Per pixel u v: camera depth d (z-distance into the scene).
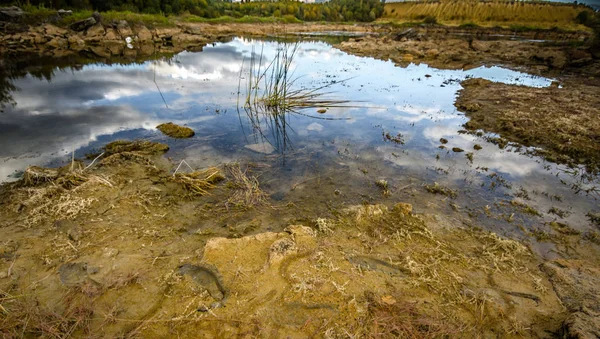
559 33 35.66
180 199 4.23
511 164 5.52
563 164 5.55
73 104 7.89
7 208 3.73
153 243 3.33
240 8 44.50
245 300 2.58
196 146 5.90
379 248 3.36
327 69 14.10
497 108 8.46
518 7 56.28
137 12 27.53
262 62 15.00
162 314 2.45
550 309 2.67
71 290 2.63
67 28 18.98
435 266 3.10
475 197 4.53
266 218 3.93
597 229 3.88
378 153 5.88
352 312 2.51
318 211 4.11
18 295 2.56
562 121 7.29
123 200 4.05
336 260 3.09
